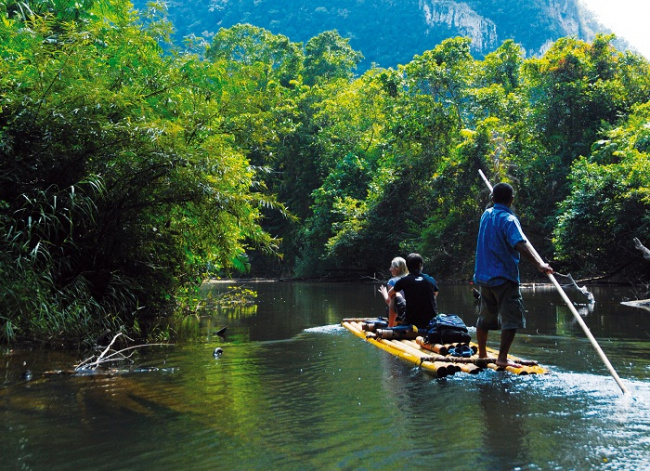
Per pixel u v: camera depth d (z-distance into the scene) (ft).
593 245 57.82
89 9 28.17
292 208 113.39
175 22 348.79
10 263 18.40
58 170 20.61
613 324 22.18
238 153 26.17
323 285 73.15
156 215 23.84
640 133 62.59
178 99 25.66
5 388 12.23
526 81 95.71
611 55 87.15
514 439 8.47
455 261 77.66
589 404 10.30
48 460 7.88
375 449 8.16
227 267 27.02
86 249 21.97
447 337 15.46
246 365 14.69
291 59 142.00
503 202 14.46
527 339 18.08
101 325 20.12
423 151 87.25
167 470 7.48
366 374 13.37
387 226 86.12
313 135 113.39
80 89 19.94
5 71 19.83
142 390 11.94
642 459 7.61
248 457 7.93
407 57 300.40
